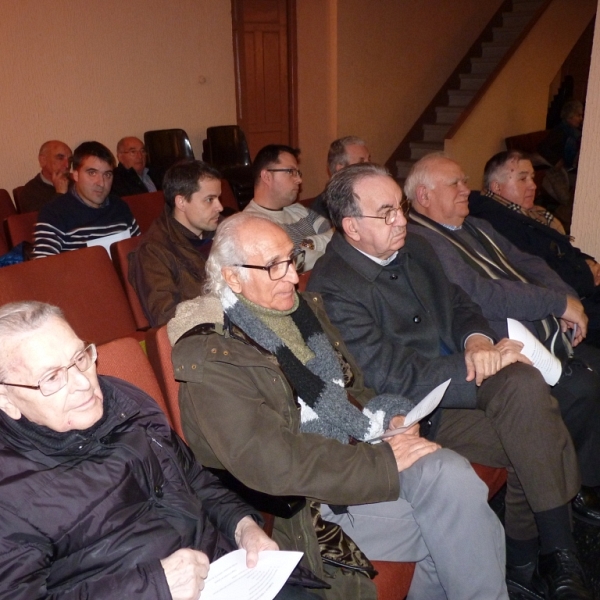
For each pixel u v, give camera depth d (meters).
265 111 6.76
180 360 1.43
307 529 1.42
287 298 1.58
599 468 2.08
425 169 2.40
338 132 7.01
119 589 1.09
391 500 1.45
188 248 2.51
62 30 4.96
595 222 2.84
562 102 8.64
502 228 2.75
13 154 4.84
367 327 1.89
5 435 1.13
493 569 1.48
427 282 2.06
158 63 5.64
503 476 1.94
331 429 1.59
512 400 1.72
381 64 7.26
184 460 1.41
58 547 1.13
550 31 7.65
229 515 1.39
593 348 2.38
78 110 5.16
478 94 6.95
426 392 1.83
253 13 6.38
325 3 6.59
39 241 3.01
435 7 7.66
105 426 1.22
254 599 1.17
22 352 1.09
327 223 3.10
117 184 4.82
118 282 2.36
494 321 2.26
